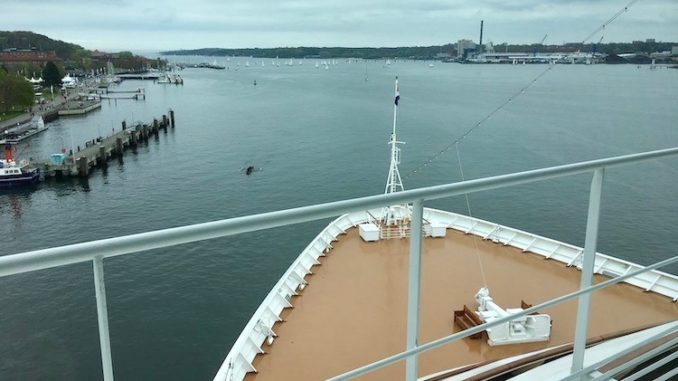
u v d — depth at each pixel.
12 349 16.44
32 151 55.16
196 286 20.05
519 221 26.23
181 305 18.78
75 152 48.59
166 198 34.84
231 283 20.30
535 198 29.48
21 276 20.89
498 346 8.85
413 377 2.04
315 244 13.28
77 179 41.72
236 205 32.53
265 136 55.22
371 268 12.27
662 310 9.85
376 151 44.41
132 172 42.97
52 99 102.06
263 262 21.98
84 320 18.06
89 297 19.48
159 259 22.09
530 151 41.25
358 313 10.12
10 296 19.53
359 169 38.84
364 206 1.68
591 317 9.64
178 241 1.42
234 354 8.27
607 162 2.29
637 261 21.41
